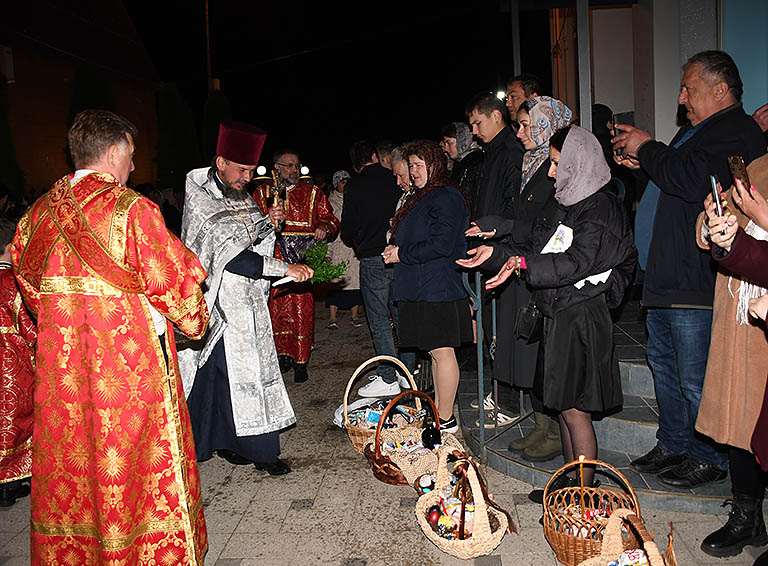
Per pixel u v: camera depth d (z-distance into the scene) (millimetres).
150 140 14609
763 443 2268
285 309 5605
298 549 3105
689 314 3098
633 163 3268
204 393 3791
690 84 2998
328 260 4398
